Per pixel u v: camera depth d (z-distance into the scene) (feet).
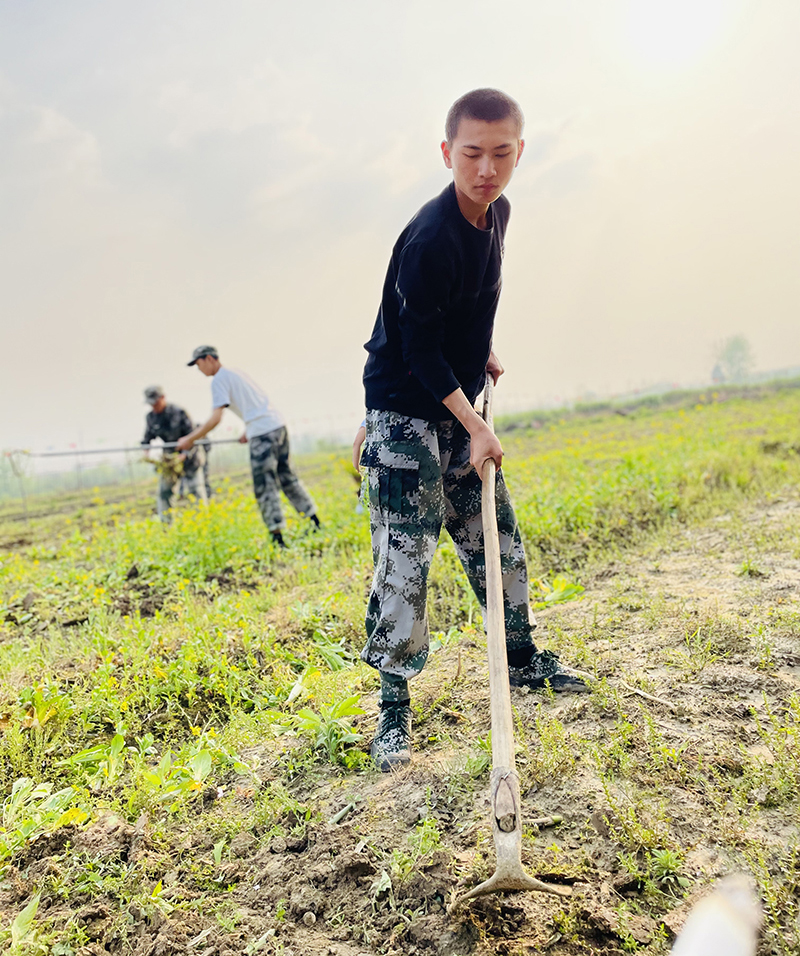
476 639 12.22
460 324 8.91
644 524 20.17
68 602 20.20
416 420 8.92
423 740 9.36
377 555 9.27
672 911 6.26
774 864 6.52
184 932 6.97
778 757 7.54
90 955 6.84
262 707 11.49
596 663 10.57
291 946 6.69
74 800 9.31
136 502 53.26
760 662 9.75
